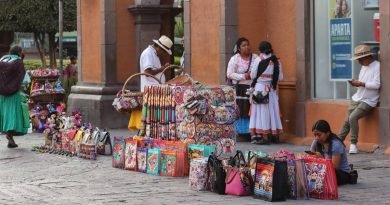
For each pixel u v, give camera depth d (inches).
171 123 507.5
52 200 411.8
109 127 853.8
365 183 446.6
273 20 687.1
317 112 634.2
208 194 420.2
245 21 695.1
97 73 880.3
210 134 495.8
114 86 862.5
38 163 569.6
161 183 461.4
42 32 1418.6
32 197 422.6
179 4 970.7
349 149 572.4
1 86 655.8
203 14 722.2
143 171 506.6
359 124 581.0
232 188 412.8
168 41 644.7
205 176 430.0
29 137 774.5
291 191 398.6
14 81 660.1
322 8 637.3
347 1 609.6
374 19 580.4
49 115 815.7
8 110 662.5
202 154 473.7
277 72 647.8
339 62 620.7
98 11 874.8
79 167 541.0
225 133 500.1
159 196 416.8
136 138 521.7
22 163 572.1
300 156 414.3
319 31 641.6
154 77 597.6
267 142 654.5
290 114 666.8
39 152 638.5
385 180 456.4
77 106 890.1
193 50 738.8
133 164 514.3
